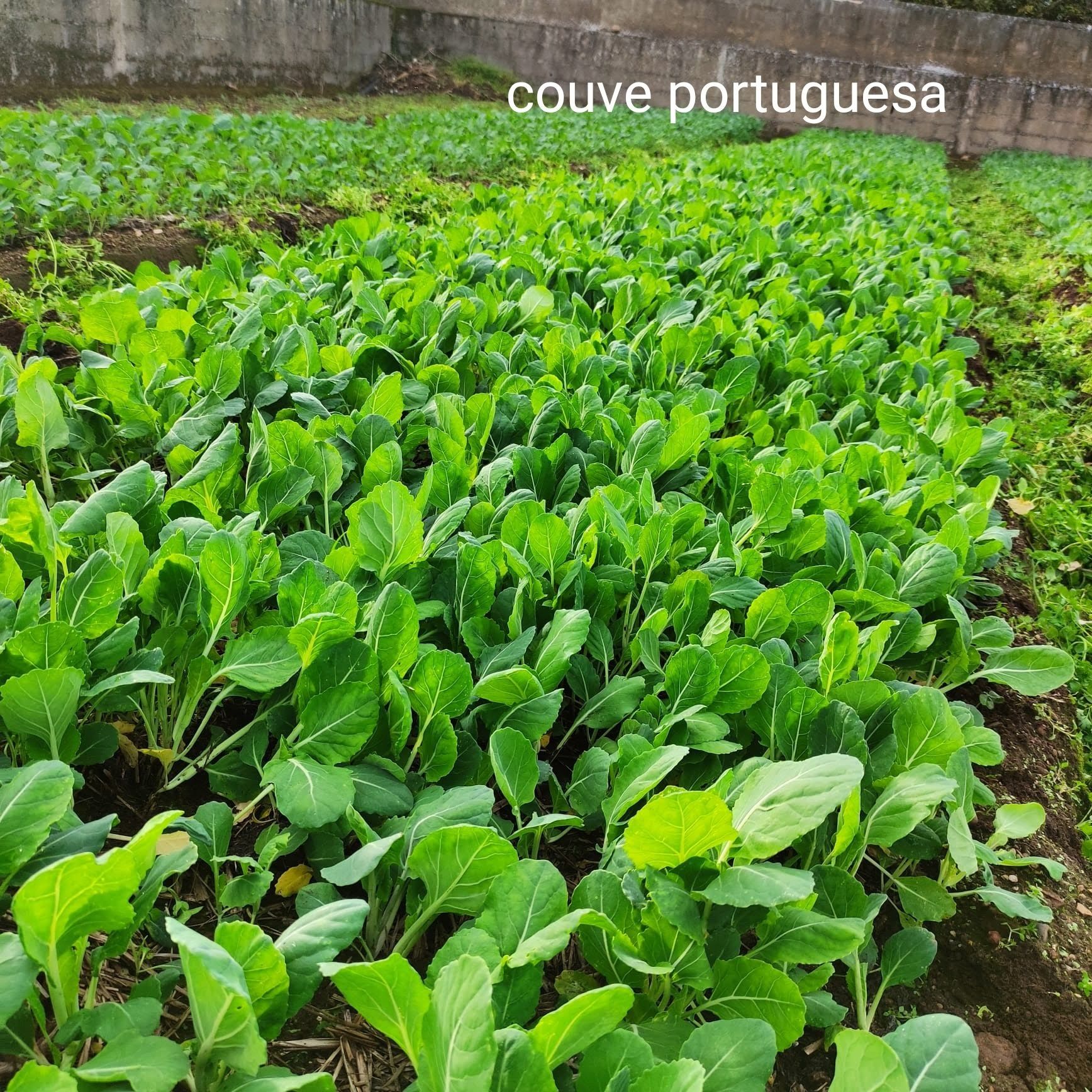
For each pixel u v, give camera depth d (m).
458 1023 1.21
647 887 1.70
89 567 2.04
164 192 7.44
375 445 3.23
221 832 1.88
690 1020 1.76
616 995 1.29
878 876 2.40
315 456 2.93
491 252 6.34
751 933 2.05
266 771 1.90
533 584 2.50
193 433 3.20
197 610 2.27
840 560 2.90
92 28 14.11
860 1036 1.38
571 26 25.39
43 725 1.81
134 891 1.36
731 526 3.44
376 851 1.61
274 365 3.75
